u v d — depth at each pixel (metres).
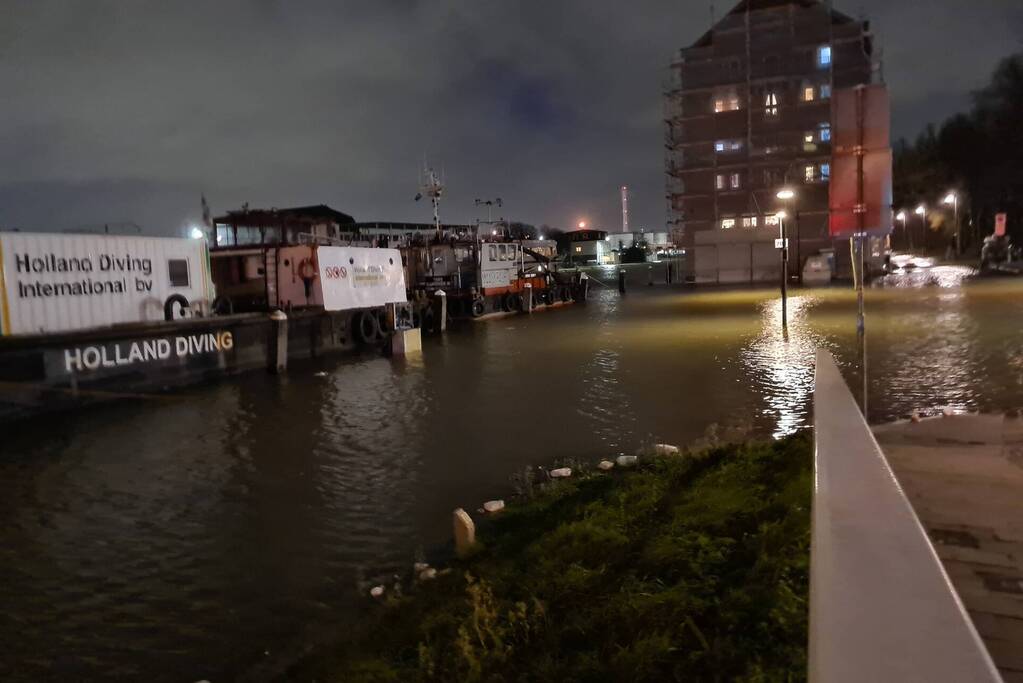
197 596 6.85
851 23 59.34
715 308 35.47
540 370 19.25
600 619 4.38
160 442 13.18
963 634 1.56
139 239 19.42
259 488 10.08
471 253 39.12
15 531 8.79
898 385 13.98
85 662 5.77
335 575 7.16
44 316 17.09
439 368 20.73
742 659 3.47
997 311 25.53
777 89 59.81
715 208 61.50
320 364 22.73
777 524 5.16
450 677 4.23
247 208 35.00
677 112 63.38
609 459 10.52
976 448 7.33
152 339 18.27
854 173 7.73
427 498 9.30
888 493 2.63
